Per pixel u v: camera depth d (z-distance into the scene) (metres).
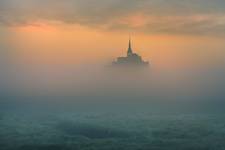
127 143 81.31
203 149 75.25
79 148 77.38
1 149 75.00
